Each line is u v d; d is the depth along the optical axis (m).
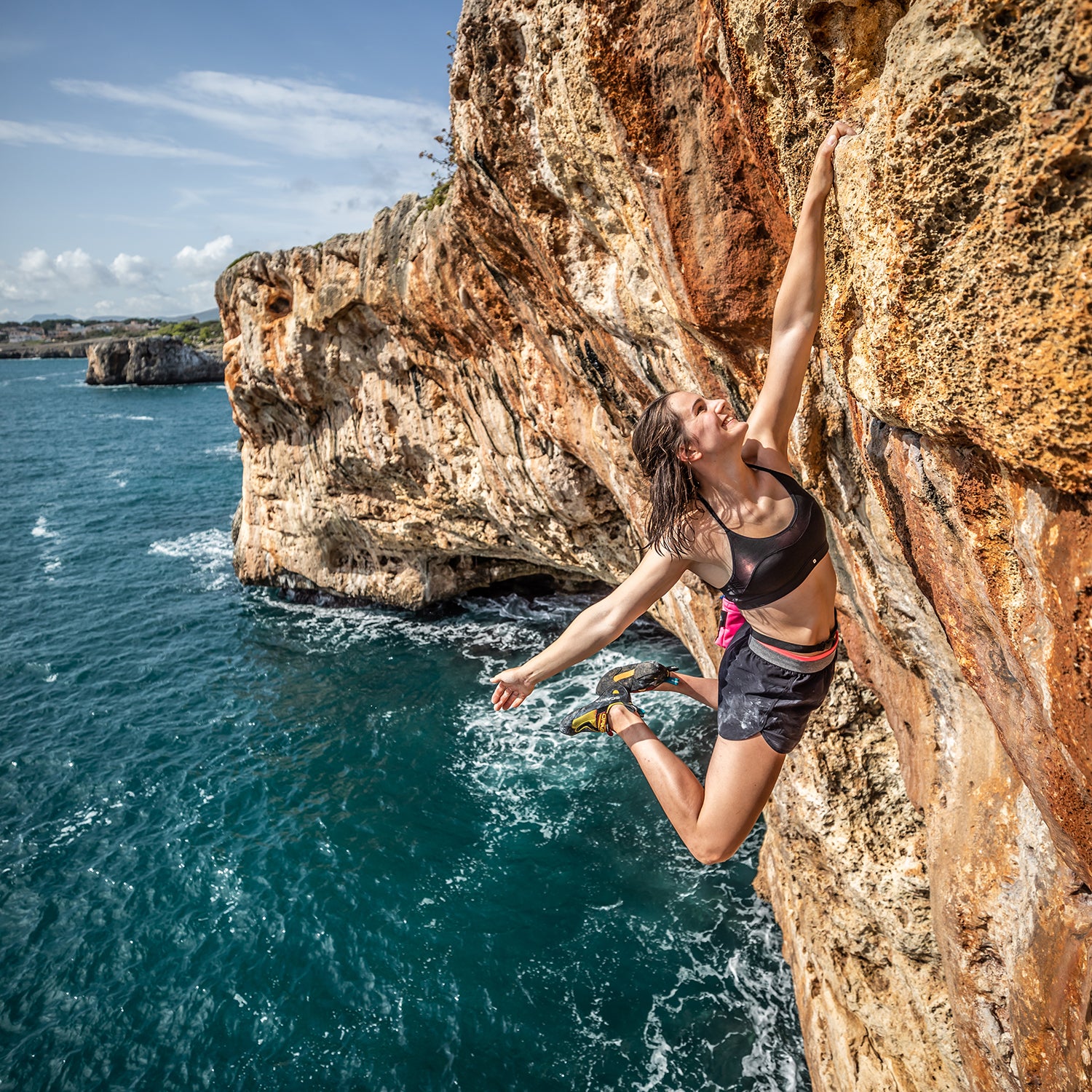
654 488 2.48
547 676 2.63
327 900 10.77
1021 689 2.41
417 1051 8.54
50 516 32.41
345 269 15.02
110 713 16.12
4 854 11.97
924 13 1.81
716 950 9.49
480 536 16.81
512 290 8.58
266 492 21.77
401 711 15.78
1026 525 1.98
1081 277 1.56
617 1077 8.06
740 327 4.17
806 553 2.42
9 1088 8.41
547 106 4.93
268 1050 8.70
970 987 3.69
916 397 2.17
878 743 6.00
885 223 2.06
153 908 10.82
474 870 11.22
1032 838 3.15
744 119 3.19
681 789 2.61
